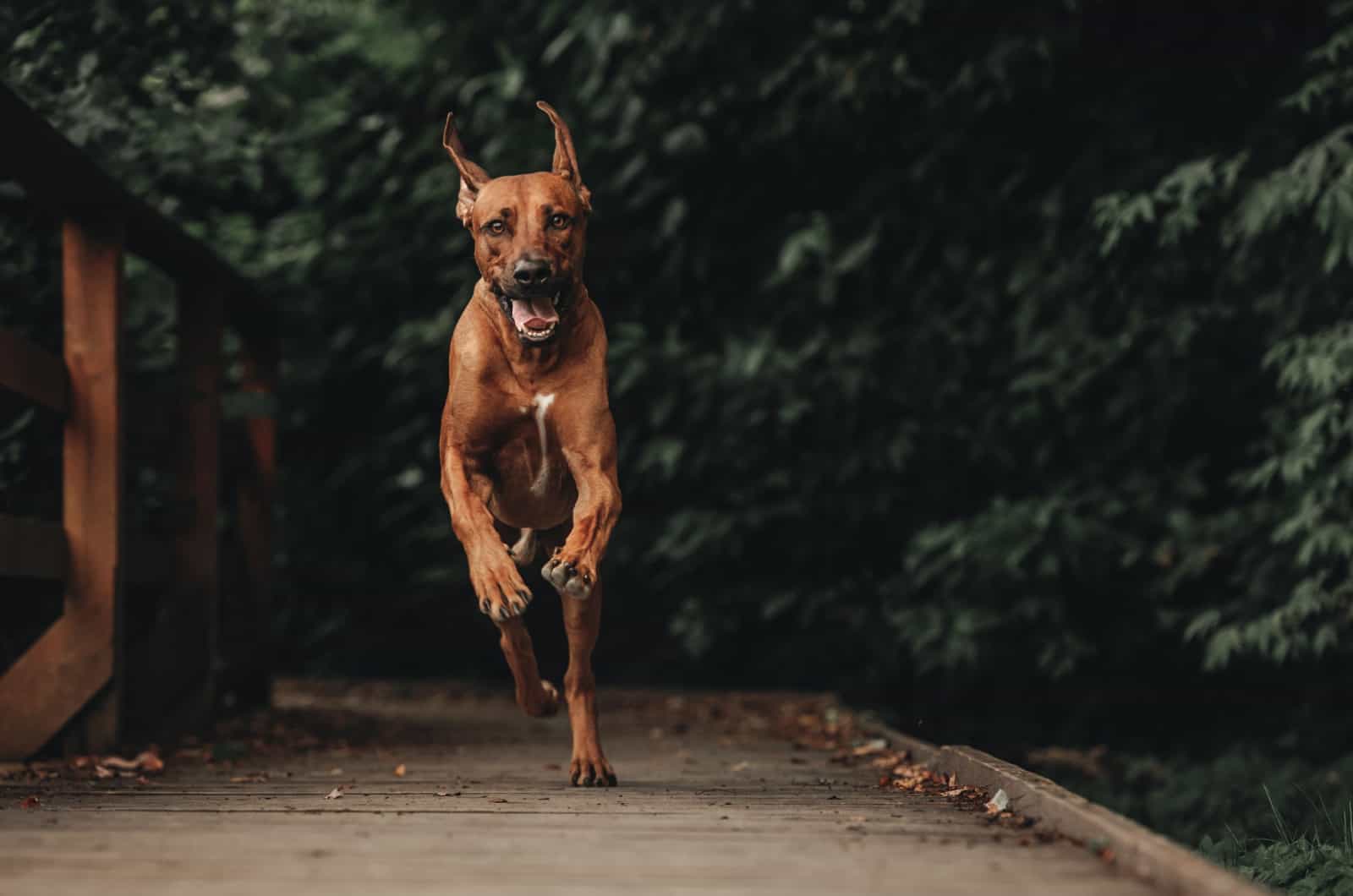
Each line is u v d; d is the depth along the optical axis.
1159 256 9.08
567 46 11.30
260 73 11.66
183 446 7.48
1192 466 9.34
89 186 5.75
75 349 5.96
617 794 4.57
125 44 7.45
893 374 10.44
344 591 12.37
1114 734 10.03
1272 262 8.59
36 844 3.38
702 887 2.87
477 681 11.72
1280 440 8.67
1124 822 3.21
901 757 5.91
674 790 4.72
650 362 10.59
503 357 4.47
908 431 10.16
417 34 12.07
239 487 8.78
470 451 4.57
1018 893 2.80
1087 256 9.45
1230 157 8.90
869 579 10.66
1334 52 7.71
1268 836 6.10
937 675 10.77
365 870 3.05
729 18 10.37
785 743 7.26
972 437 10.10
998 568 9.16
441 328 11.14
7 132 5.11
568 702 4.98
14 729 5.80
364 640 12.33
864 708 10.29
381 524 12.01
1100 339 9.43
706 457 10.72
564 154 4.69
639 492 11.47
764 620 11.24
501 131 11.30
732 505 11.11
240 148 8.67
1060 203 9.37
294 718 8.25
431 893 2.80
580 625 4.82
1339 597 7.61
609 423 4.56
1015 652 9.72
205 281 7.59
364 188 12.11
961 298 10.53
